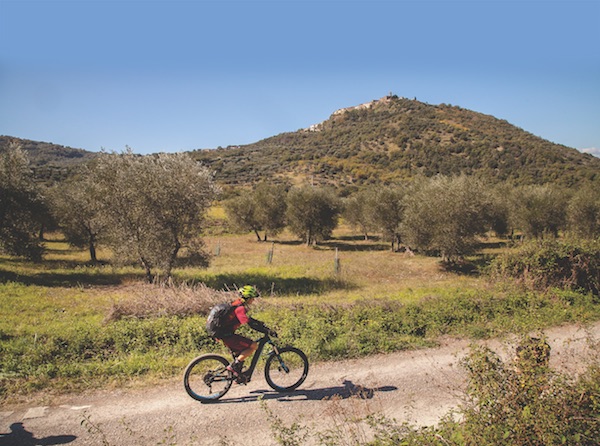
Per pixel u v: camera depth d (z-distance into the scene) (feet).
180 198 51.90
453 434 13.96
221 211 197.16
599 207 96.89
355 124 579.48
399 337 30.22
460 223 75.15
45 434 16.20
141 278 59.93
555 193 106.32
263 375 22.86
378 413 17.25
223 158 454.81
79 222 78.59
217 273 65.82
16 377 21.25
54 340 25.41
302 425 17.33
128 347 25.93
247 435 16.55
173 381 21.68
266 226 142.20
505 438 11.91
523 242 51.57
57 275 60.85
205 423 17.46
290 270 72.38
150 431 16.69
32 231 64.75
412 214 81.71
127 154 53.88
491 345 29.25
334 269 72.59
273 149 528.22
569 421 12.54
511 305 38.45
